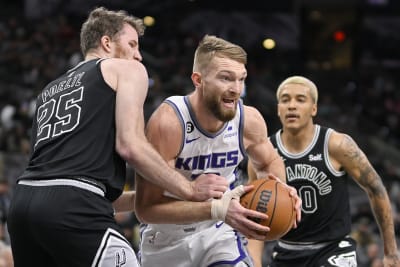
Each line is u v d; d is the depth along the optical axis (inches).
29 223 209.9
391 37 1787.6
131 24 243.9
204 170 246.7
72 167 212.1
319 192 298.4
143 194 238.7
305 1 1728.6
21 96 1016.9
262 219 222.8
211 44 233.1
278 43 1690.5
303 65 1702.8
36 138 226.4
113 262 211.8
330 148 297.6
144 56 1251.8
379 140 1299.2
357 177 296.4
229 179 255.8
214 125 241.0
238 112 247.9
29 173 217.8
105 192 216.7
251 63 1540.4
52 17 1454.2
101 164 215.2
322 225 298.4
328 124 1278.3
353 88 1528.1
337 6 1744.6
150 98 1082.1
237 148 249.4
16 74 1101.1
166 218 236.1
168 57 1385.3
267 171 263.6
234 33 1644.9
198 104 239.5
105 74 223.1
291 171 301.1
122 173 222.4
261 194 225.9
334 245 298.8
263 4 1706.4
